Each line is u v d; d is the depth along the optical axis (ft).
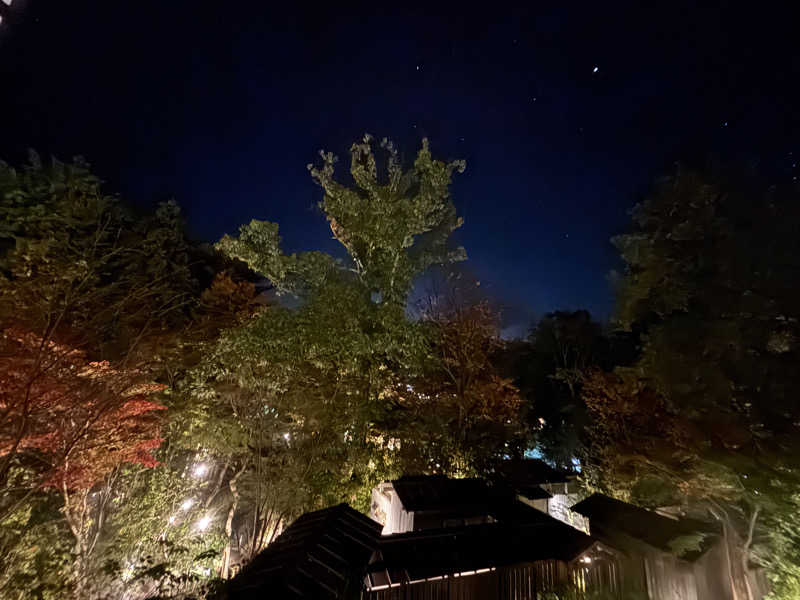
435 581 20.62
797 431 20.99
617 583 24.30
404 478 39.45
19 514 21.38
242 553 35.91
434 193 40.78
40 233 21.47
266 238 37.09
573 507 32.42
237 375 29.78
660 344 26.66
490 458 51.31
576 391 62.69
